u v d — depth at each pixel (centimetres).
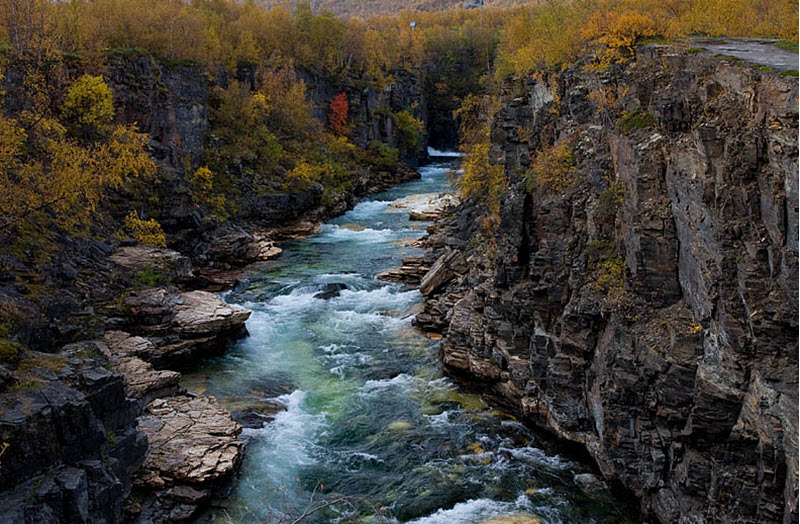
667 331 1973
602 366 2209
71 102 4544
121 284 3622
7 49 4378
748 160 1675
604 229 2338
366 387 3067
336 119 10450
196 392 2978
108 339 3066
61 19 5481
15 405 1630
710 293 1759
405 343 3597
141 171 4841
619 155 2316
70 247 3650
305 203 7075
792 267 1532
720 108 1828
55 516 1538
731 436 1666
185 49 7094
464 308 3272
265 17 10888
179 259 4234
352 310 4144
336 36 11362
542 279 2589
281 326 3872
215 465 2223
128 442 1981
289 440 2577
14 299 2642
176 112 6075
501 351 2823
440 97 14162
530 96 3688
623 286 2178
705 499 1789
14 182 3338
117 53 5453
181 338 3331
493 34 13850
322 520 2089
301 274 4966
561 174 2692
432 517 2098
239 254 5431
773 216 1595
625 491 2195
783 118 1580
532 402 2595
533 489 2250
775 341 1585
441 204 7450
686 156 1917
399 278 4700
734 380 1667
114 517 1781
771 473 1545
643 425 2022
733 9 3062
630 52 2698
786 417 1501
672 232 2011
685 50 2227
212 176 6384
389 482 2303
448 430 2656
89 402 1802
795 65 1741
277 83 8725
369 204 8444
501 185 3697
